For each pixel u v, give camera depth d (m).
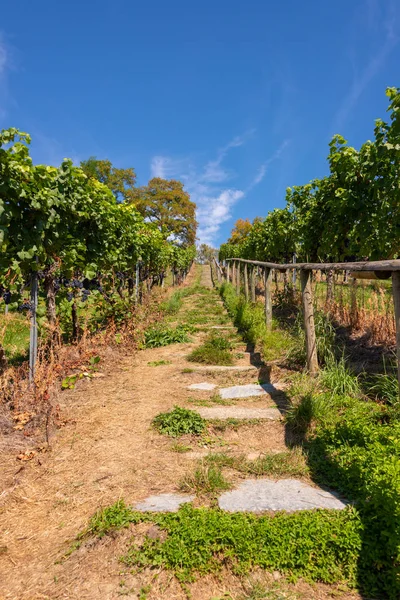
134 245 8.23
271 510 2.09
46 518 2.12
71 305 5.31
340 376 3.76
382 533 1.75
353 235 5.84
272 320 7.15
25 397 3.48
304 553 1.75
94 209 5.53
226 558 1.77
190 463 2.67
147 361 5.54
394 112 4.14
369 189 5.04
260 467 2.57
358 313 5.88
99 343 5.71
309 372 4.21
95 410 3.62
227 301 11.70
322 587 1.65
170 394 4.11
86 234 5.56
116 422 3.36
